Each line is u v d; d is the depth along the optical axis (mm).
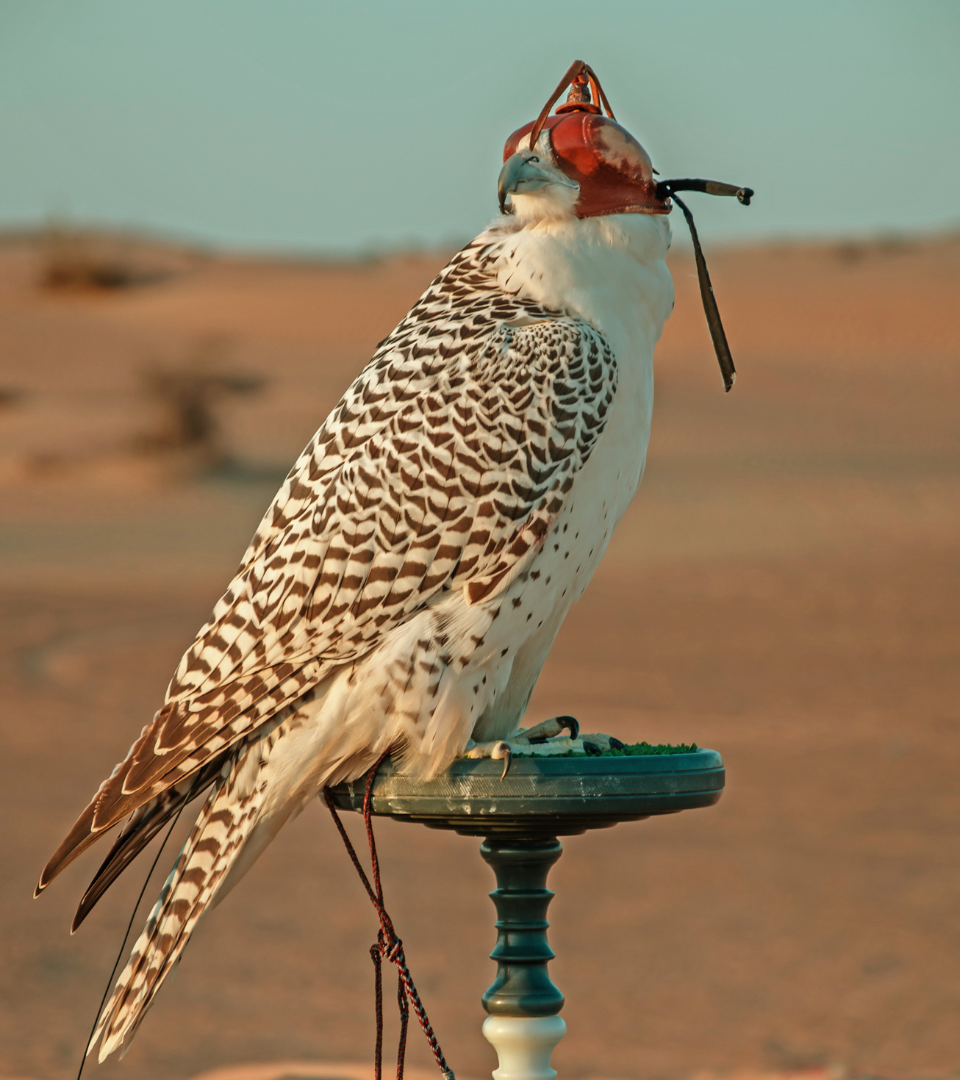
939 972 11500
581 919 12859
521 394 5117
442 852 15148
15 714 19406
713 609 27109
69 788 16250
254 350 82062
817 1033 10320
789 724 19125
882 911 12906
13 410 57656
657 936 12438
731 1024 10562
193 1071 9633
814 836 14992
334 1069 8992
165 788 5000
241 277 126375
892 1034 10281
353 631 5062
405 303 101625
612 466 5293
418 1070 9703
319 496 5207
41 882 4891
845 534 34594
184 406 47375
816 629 25250
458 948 12234
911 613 26266
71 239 120625
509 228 5535
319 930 12664
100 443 49219
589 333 5191
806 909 12984
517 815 4973
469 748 5176
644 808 4977
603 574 30891
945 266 118625
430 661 4988
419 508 5094
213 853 5137
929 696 20578
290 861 14719
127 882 13766
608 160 5227
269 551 5250
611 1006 10914
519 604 5105
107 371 72812
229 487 44000
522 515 5082
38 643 23828
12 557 32906
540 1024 5473
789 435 51031
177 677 5246
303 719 5082
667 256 5559
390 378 5324
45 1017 10578
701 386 64062
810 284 106125
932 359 74750
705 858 14461
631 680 21578
